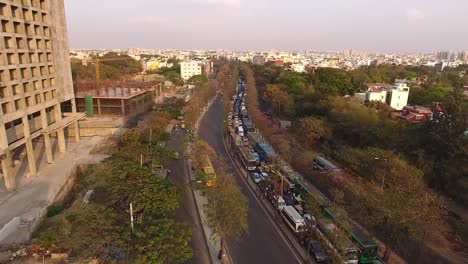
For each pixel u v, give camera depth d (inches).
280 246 1812.3
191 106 4800.7
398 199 1780.3
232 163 3127.5
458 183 2281.0
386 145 2901.1
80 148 3100.4
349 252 1550.2
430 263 1695.4
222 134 4153.5
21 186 2235.5
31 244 1541.6
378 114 3494.1
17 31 2329.0
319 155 3078.2
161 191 1699.1
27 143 2361.0
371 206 1887.3
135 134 2819.9
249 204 2303.2
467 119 2532.0
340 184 2372.0
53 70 2844.5
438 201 2038.6
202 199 2297.0
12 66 2178.9
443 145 2527.1
